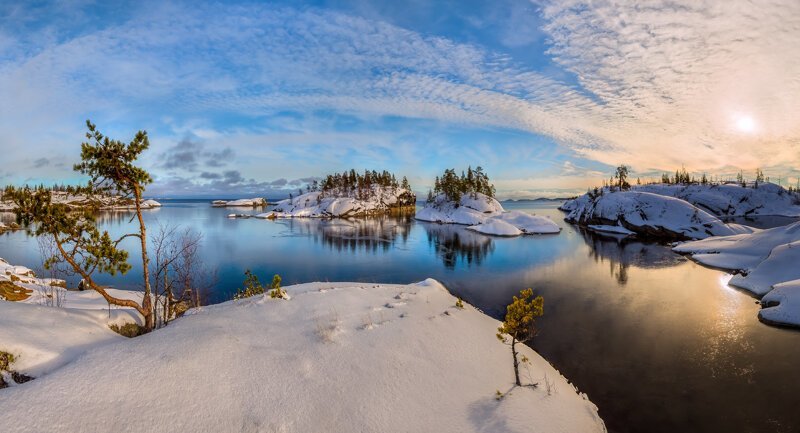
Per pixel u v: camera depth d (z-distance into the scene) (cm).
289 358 775
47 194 835
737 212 11194
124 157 916
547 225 6531
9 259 3372
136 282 2531
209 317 984
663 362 1254
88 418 514
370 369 793
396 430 621
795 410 973
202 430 542
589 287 2397
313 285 1706
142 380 608
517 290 2345
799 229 2973
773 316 1648
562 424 712
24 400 518
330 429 598
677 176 14550
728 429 905
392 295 1466
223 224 8225
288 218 10712
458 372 855
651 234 5572
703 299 2059
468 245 4756
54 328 741
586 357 1290
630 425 912
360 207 11925
